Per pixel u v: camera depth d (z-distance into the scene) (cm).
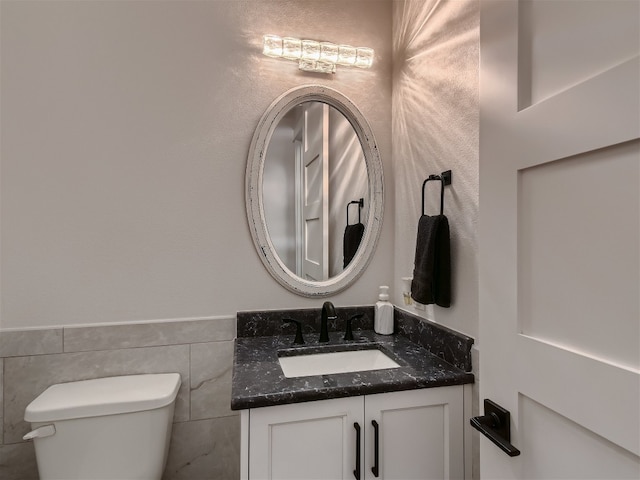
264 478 94
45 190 128
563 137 51
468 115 111
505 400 62
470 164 110
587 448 48
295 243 152
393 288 162
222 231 144
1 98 124
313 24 155
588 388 47
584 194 49
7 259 125
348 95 158
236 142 145
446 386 107
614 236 45
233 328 144
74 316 130
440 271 118
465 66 112
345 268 157
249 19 147
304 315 150
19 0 126
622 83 43
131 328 134
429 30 133
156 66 138
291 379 104
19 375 125
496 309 65
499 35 65
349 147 159
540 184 56
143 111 136
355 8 160
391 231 163
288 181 151
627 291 43
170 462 137
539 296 56
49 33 128
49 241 128
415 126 143
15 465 124
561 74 52
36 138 127
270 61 149
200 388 140
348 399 100
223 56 144
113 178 133
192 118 141
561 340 52
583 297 49
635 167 42
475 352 107
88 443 111
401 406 103
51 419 108
